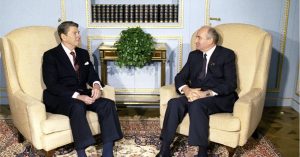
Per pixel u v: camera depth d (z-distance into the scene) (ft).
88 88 9.13
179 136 9.42
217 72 8.38
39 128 7.38
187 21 11.18
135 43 10.15
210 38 8.21
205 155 7.73
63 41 8.25
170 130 7.81
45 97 8.23
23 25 11.18
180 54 11.45
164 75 10.74
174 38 11.31
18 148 8.60
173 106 7.87
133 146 8.77
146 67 11.62
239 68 8.83
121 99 11.41
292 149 8.75
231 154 7.72
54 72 8.13
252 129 8.01
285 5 11.13
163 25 11.18
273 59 11.64
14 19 11.12
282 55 11.59
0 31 11.21
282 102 12.08
